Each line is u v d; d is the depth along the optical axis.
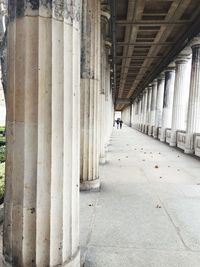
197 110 14.70
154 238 4.18
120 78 30.92
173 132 18.78
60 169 2.83
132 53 18.84
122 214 5.18
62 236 2.89
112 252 3.73
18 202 2.78
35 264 2.77
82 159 6.76
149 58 20.34
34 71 2.66
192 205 5.77
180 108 18.72
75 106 3.03
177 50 16.75
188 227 4.61
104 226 4.60
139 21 12.71
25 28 2.64
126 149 16.61
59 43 2.74
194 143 14.63
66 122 2.86
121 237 4.20
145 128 34.28
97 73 6.91
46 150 2.73
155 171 9.60
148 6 11.47
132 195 6.47
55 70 2.72
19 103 2.72
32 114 2.69
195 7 11.44
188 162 11.91
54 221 2.82
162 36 14.90
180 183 7.79
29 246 2.77
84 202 5.89
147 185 7.50
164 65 21.09
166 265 3.42
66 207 2.93
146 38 15.44
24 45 2.66
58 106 2.77
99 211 5.32
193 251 3.79
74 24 2.92
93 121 6.80
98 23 6.79
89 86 6.66
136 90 44.19
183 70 18.38
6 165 2.89
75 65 2.98
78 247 3.24
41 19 2.64
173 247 3.90
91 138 6.79
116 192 6.72
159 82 26.20
